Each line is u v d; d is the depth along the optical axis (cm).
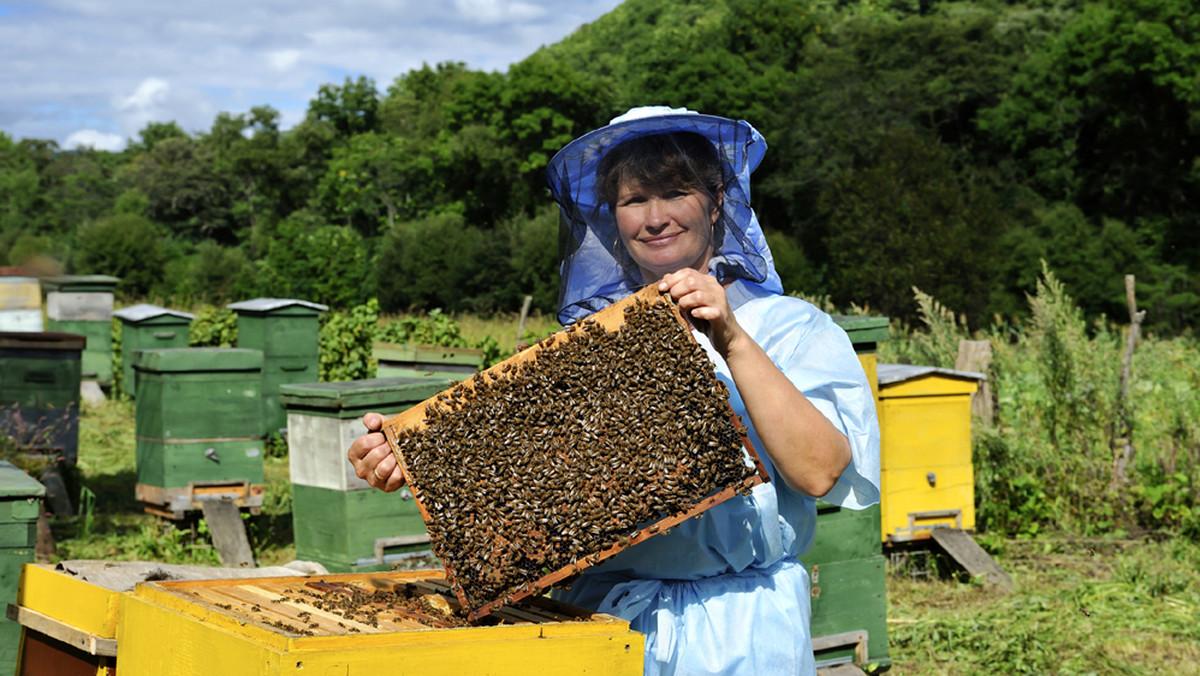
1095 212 3762
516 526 177
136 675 192
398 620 184
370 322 1146
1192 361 1014
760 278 229
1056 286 838
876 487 211
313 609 190
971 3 6159
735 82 4512
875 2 6731
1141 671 492
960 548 634
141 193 6131
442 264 3875
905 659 520
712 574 214
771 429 193
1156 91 3597
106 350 1335
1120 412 782
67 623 251
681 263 225
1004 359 905
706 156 223
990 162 4141
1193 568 660
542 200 5359
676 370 187
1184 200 3588
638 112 223
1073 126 3862
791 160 4266
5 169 5850
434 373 890
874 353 462
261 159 6262
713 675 206
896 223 3003
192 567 272
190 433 674
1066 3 5294
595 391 189
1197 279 2817
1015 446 786
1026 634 532
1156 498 739
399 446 192
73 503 809
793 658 211
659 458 179
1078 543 719
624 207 225
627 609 210
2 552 353
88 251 3372
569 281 248
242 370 688
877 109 4219
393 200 5750
